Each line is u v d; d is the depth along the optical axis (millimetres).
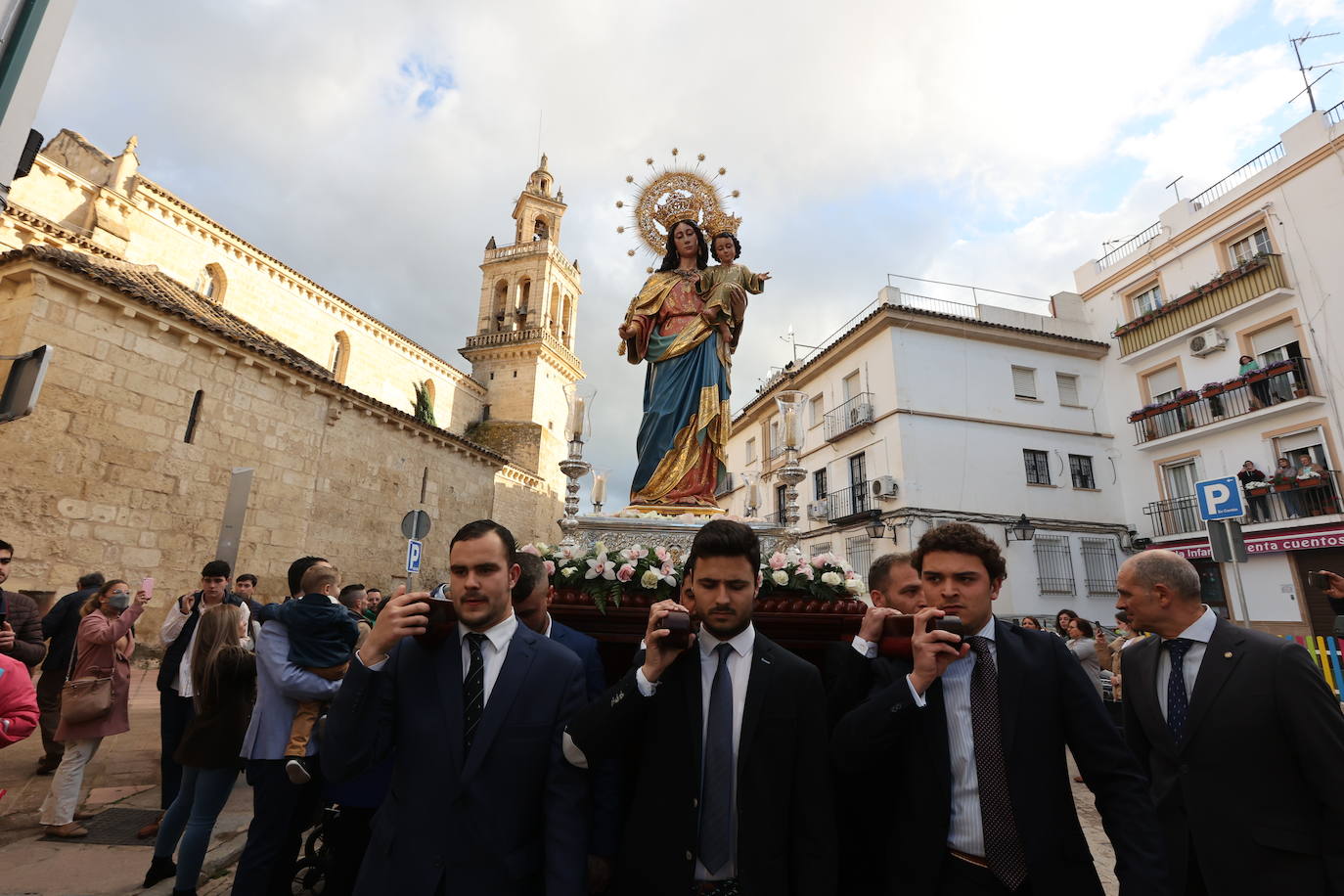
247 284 23906
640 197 6168
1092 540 18641
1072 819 2162
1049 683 2291
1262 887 2457
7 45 2924
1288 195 16047
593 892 2344
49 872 4293
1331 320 15070
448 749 2262
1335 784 2361
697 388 5180
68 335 10680
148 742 7777
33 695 2863
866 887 2443
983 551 2438
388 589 18516
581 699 2490
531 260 40531
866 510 18984
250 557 13797
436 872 2135
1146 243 19531
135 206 18781
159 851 4129
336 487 16609
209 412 13055
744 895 2051
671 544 4504
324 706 3727
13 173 2893
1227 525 6590
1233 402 16688
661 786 2232
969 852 2164
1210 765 2660
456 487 22484
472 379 37750
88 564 10742
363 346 29391
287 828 3543
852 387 20594
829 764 2289
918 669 2174
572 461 4660
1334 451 14766
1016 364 19781
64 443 10539
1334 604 5199
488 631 2477
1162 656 3021
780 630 3643
